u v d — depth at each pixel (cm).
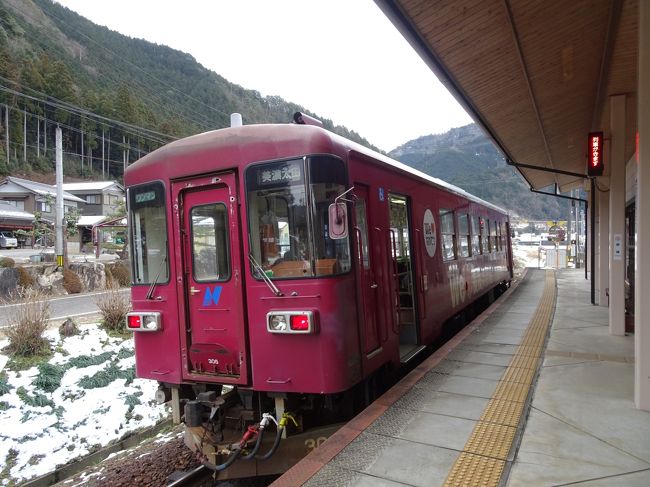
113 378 796
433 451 362
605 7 530
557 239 3092
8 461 562
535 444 367
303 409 438
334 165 428
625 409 435
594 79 740
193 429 440
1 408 666
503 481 313
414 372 571
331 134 449
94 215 5312
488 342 729
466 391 498
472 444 372
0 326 1026
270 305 420
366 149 561
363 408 504
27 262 2522
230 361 437
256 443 412
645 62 406
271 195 423
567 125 988
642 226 421
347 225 426
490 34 553
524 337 758
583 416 421
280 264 419
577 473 320
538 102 817
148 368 486
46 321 934
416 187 695
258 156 427
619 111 744
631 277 855
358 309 446
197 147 454
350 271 438
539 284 1719
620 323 755
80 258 3309
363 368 448
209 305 451
